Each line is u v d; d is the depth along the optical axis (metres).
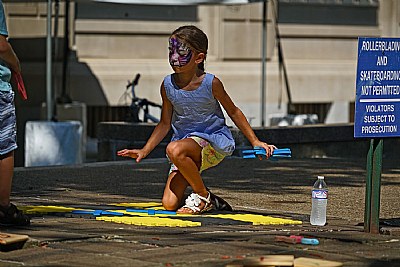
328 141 23.72
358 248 10.05
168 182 12.36
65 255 9.29
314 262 8.81
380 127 10.85
